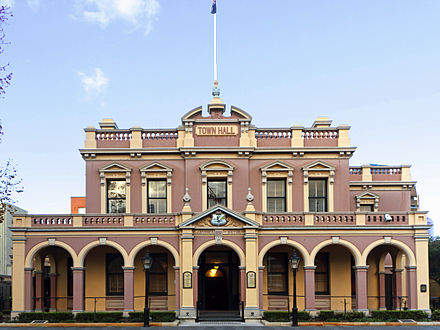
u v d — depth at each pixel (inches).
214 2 1444.4
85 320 1112.2
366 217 1197.7
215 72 1391.5
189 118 1316.4
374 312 1133.7
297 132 1317.7
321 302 1257.4
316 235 1183.6
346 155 1311.5
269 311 1131.9
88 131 1309.1
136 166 1302.9
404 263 1385.3
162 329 1006.4
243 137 1299.2
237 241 1160.2
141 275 1253.7
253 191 1294.3
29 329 1030.4
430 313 1145.4
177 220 1182.3
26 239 1174.3
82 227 1176.8
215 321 1122.7
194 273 1138.0
